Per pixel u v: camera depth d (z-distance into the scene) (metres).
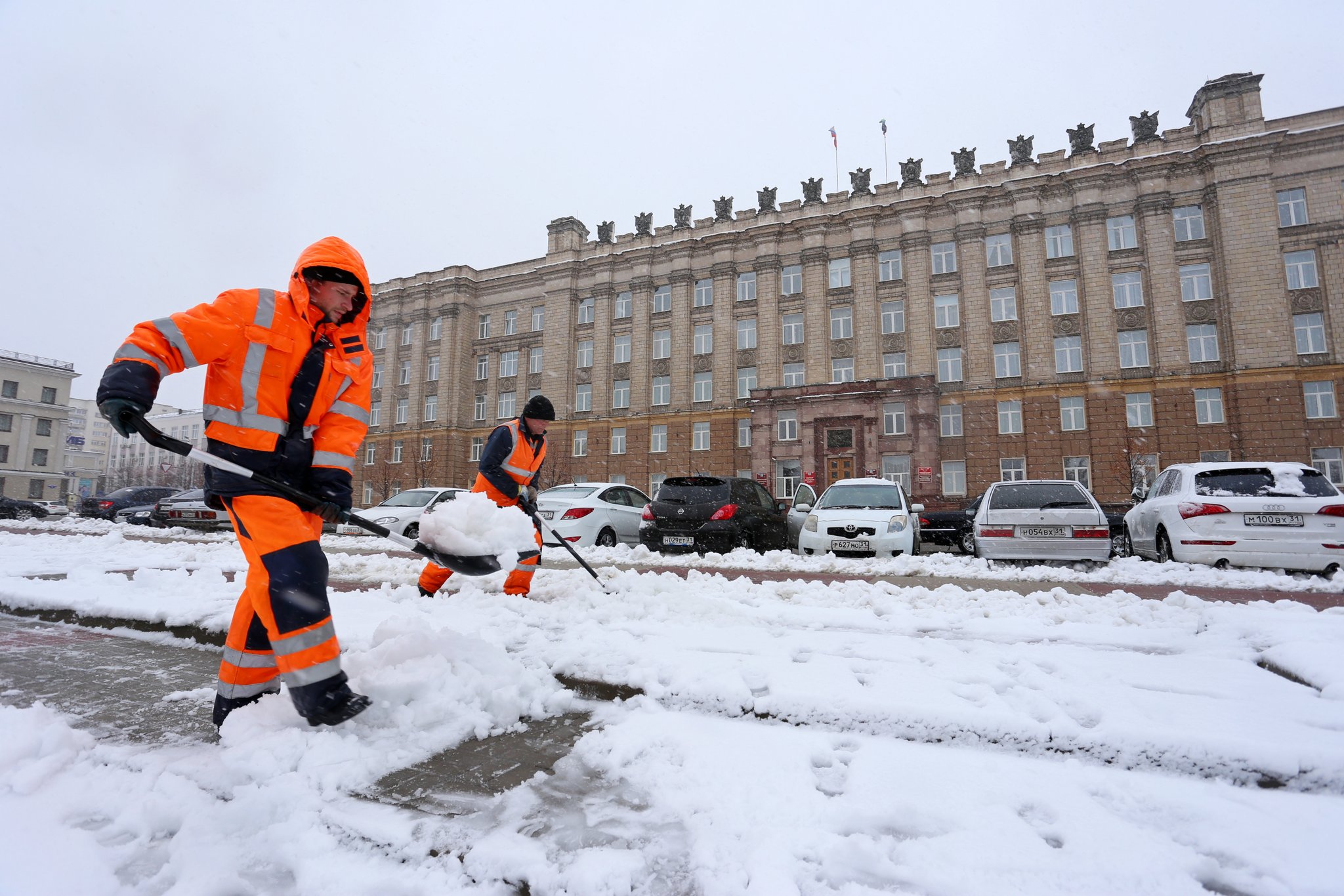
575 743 2.10
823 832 1.50
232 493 2.04
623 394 36.47
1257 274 25.38
